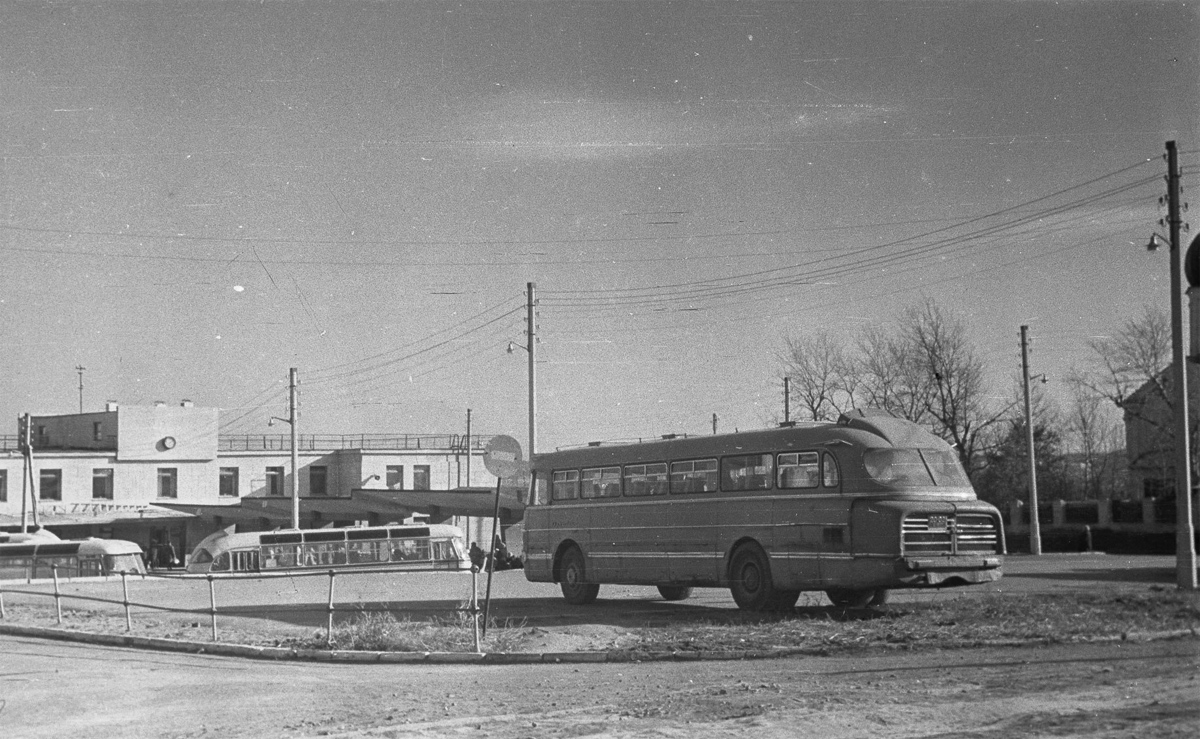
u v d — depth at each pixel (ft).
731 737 32.94
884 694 39.93
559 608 83.41
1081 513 178.81
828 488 71.51
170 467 247.70
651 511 83.66
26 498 222.69
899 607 72.95
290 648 57.72
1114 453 204.33
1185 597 69.05
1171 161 81.61
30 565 146.41
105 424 248.32
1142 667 44.57
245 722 37.86
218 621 76.38
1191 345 82.64
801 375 183.21
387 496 201.98
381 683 46.75
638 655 53.11
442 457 266.36
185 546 246.47
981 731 32.65
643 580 83.51
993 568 70.74
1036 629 56.29
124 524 240.53
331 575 61.11
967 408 182.80
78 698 43.62
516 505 175.83
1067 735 31.68
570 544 90.94
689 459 81.56
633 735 33.63
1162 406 164.76
